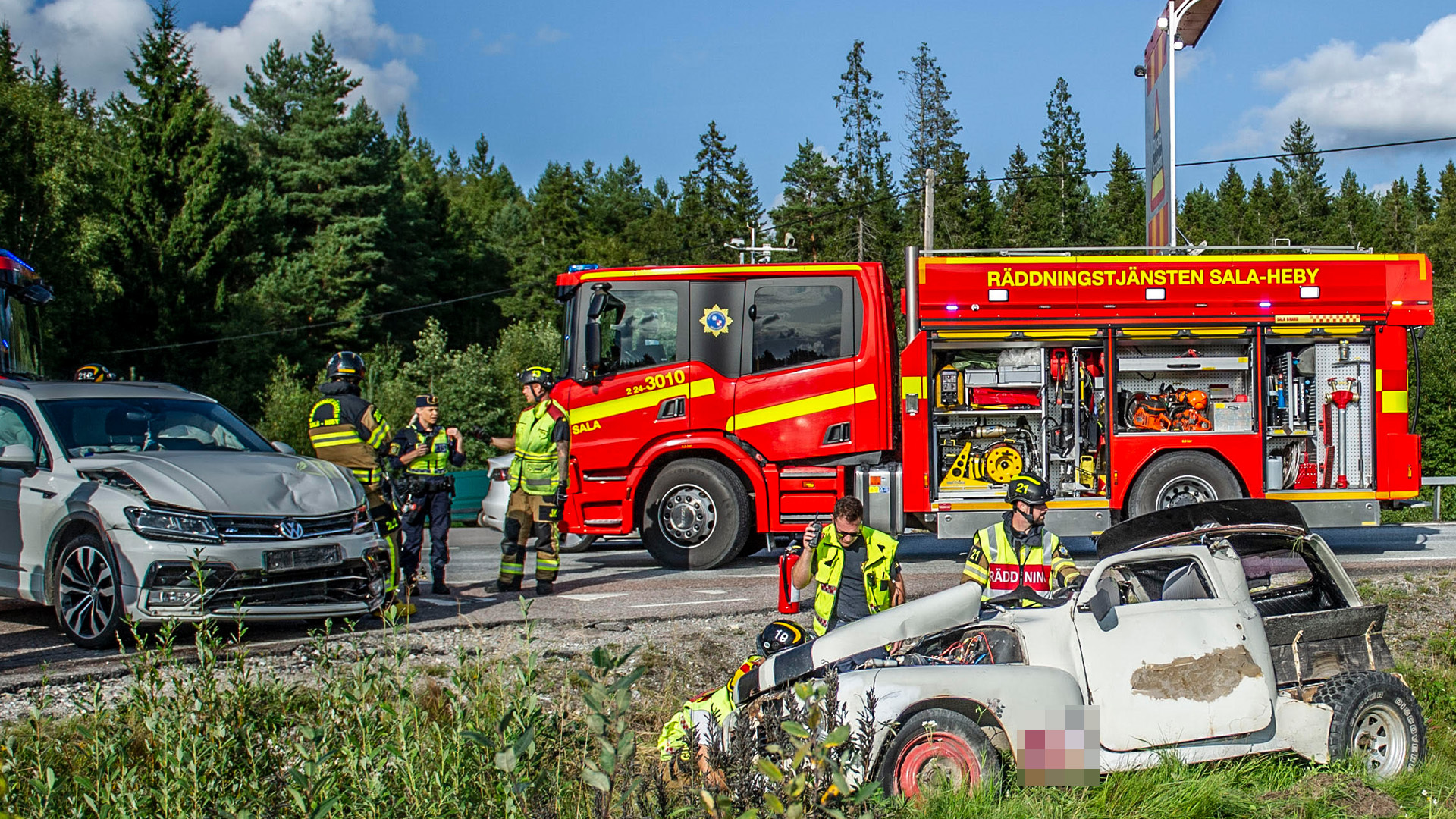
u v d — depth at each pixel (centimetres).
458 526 1922
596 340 1123
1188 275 1141
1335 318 1145
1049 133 8625
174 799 397
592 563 1266
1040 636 519
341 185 6069
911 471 1135
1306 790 498
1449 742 606
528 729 390
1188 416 1148
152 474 730
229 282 5294
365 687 454
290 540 731
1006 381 1145
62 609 740
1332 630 574
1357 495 1145
